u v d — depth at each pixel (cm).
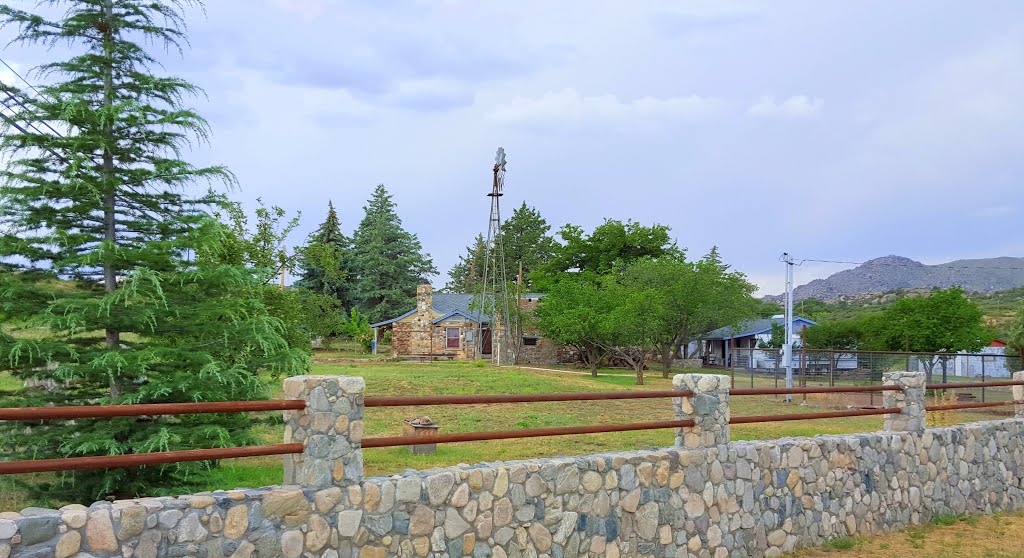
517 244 8050
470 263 8962
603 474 719
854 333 4666
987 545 907
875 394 2716
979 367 2931
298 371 1007
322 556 556
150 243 888
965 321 3512
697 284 4241
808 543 877
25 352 834
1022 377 1220
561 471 692
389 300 6856
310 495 555
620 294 4191
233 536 520
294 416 571
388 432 1669
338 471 572
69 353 854
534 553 668
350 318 6656
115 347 901
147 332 920
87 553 464
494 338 5112
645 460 750
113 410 477
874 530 948
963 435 1084
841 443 926
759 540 830
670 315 4147
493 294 5094
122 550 477
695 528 778
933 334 3500
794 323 5388
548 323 4525
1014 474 1159
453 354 5297
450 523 621
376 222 6950
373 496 583
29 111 860
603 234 6175
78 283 922
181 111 930
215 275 919
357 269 6819
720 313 4403
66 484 879
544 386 3256
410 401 615
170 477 915
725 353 6006
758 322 5919
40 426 873
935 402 2478
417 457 1366
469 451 1463
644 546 740
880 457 969
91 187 859
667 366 4403
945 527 996
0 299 845
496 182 5075
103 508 477
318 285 6353
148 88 947
